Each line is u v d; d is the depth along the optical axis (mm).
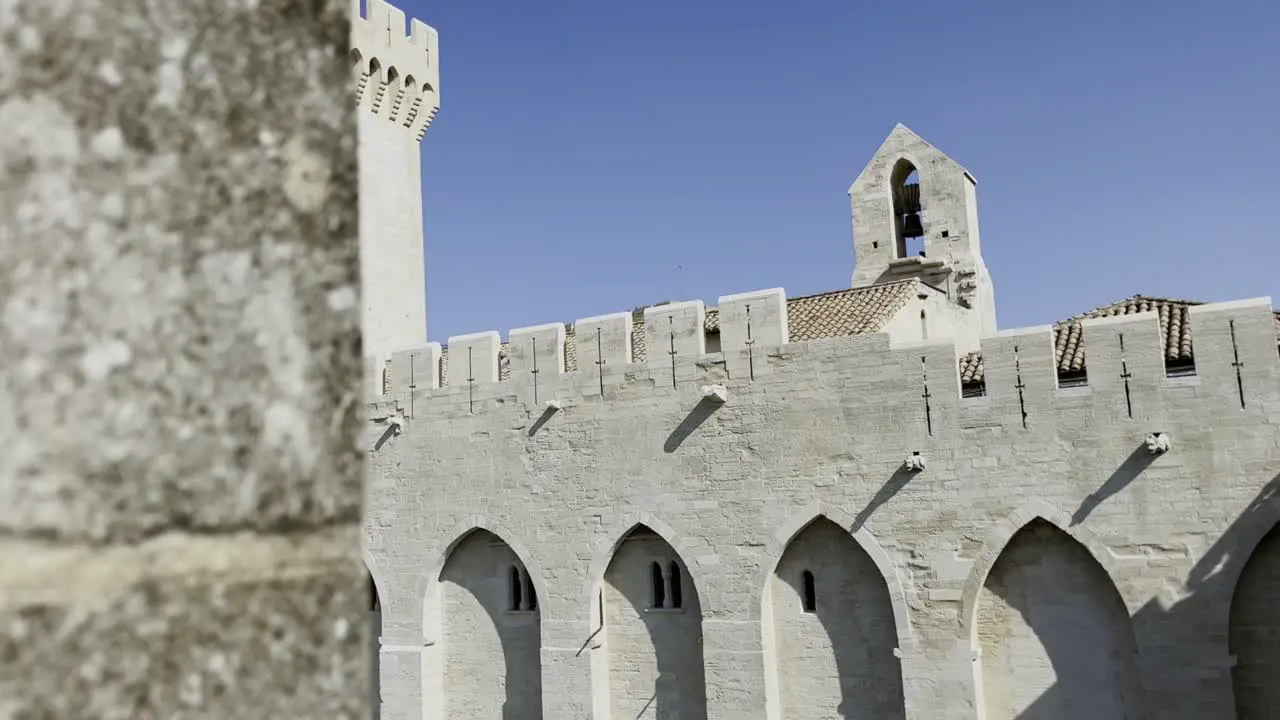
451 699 35094
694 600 31531
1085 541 26266
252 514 2404
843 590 29422
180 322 2342
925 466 28094
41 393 2113
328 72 2771
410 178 49062
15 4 2184
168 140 2381
